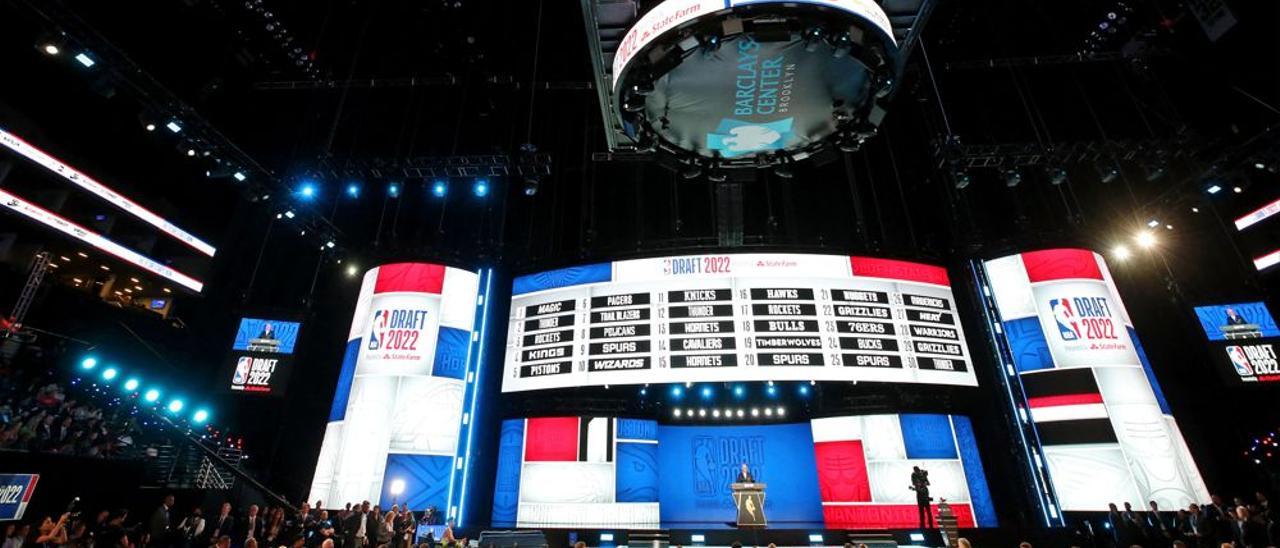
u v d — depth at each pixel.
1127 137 19.30
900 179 22.81
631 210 23.25
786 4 5.30
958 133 20.84
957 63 19.92
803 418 20.92
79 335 19.84
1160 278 20.41
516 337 17.19
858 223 21.88
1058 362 15.88
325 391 21.64
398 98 21.61
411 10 19.44
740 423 21.22
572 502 16.66
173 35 18.00
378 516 13.28
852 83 6.39
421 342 16.81
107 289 24.58
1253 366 18.25
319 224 19.78
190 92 19.12
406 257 18.11
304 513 13.97
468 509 16.39
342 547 12.76
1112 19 18.11
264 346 20.89
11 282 18.67
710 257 16.94
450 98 21.59
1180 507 13.92
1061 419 15.38
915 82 20.00
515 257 22.64
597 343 16.22
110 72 12.53
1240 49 16.53
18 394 14.73
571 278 17.47
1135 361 15.62
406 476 15.23
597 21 6.40
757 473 20.44
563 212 23.58
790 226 22.64
